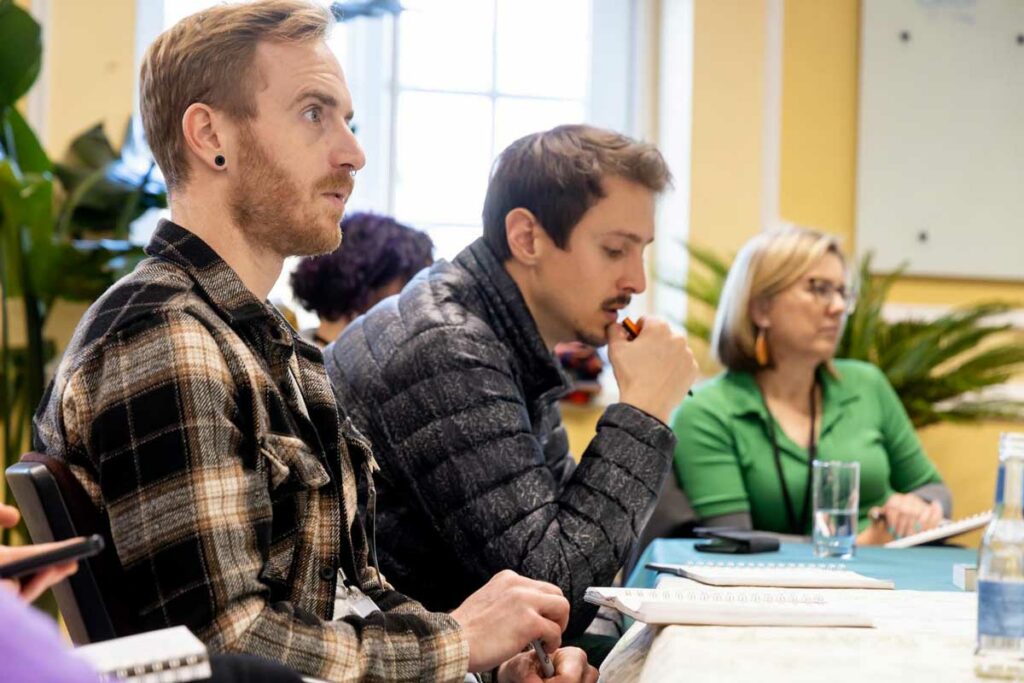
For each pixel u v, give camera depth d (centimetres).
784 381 306
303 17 134
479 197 436
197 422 113
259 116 131
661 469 174
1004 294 429
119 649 83
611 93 443
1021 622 99
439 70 436
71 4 373
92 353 117
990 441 421
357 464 145
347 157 134
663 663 105
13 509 111
